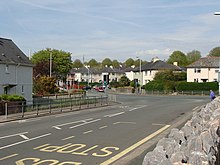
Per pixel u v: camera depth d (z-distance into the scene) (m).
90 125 20.89
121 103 44.12
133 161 11.38
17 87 41.72
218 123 11.12
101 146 13.95
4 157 11.78
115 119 24.53
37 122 22.56
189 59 132.62
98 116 26.72
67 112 30.36
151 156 6.96
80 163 11.00
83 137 16.20
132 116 26.88
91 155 12.23
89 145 14.13
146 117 26.17
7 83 39.66
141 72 103.81
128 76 124.19
